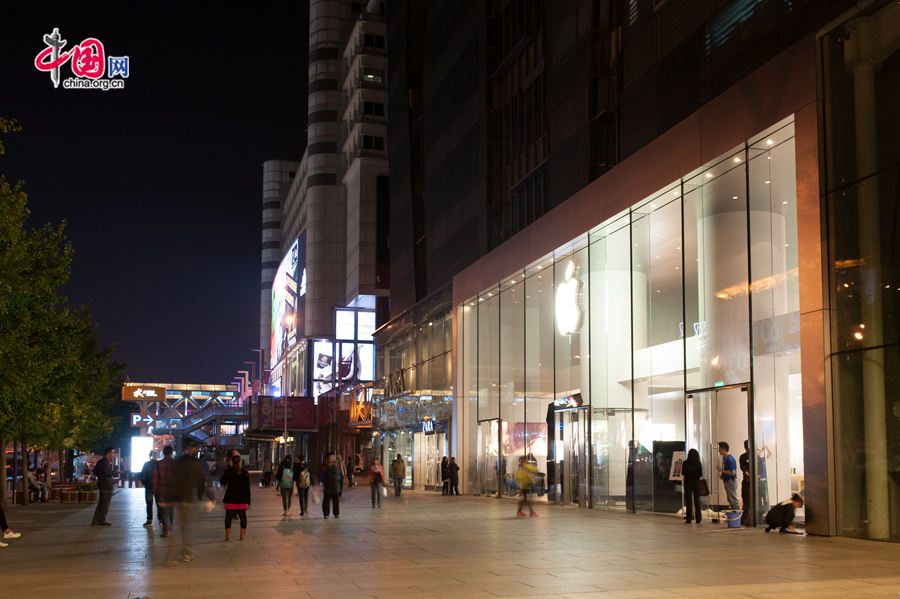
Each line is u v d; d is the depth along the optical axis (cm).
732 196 2167
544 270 3306
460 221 4316
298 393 12538
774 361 1989
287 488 2514
